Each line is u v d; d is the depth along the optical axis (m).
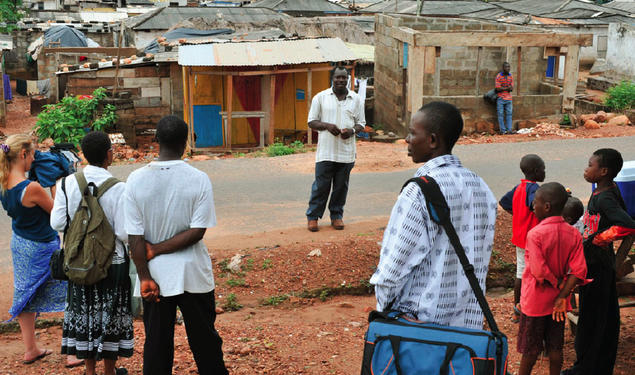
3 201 4.70
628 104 20.67
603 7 34.53
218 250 7.26
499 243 7.44
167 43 20.16
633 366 4.85
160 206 3.73
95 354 4.29
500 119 17.20
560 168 11.76
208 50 16.91
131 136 18.41
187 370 4.63
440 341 2.63
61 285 4.95
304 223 8.61
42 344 5.36
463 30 19.78
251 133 18.17
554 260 4.14
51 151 4.89
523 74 21.09
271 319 5.89
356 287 6.64
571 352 5.18
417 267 2.83
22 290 4.79
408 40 17.08
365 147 15.08
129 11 44.88
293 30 26.44
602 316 4.47
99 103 18.30
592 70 29.73
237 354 4.91
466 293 2.88
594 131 16.80
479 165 12.17
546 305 4.19
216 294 6.34
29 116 26.88
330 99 7.63
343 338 5.34
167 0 48.47
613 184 4.57
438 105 2.94
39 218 4.75
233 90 17.84
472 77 21.14
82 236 4.07
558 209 4.16
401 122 18.25
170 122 3.79
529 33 17.05
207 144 17.91
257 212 9.24
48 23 36.56
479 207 2.92
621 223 4.27
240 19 30.17
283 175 11.70
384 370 2.67
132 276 4.39
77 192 4.13
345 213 9.16
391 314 2.82
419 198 2.77
